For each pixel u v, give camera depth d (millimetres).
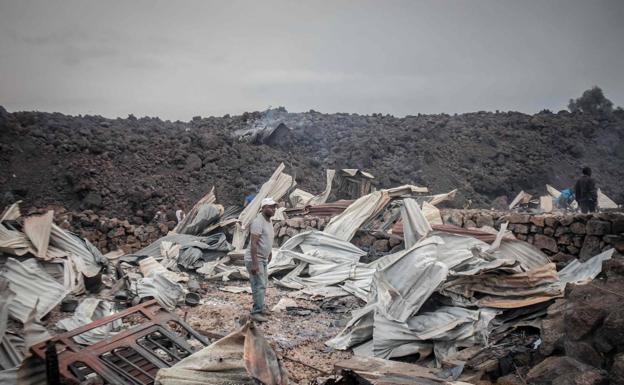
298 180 23297
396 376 3834
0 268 7195
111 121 28469
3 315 4988
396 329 5449
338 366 4207
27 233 7902
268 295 8438
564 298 4684
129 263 10680
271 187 13578
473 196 26578
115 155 20750
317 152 28938
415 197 12234
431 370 4449
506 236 7871
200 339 4840
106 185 18969
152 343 4734
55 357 3693
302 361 5395
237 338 3797
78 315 6113
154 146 22203
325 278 8906
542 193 28344
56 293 6781
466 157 30109
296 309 7508
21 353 4730
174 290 7652
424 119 36625
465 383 3762
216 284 9281
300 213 12961
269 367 3719
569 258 7906
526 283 5488
